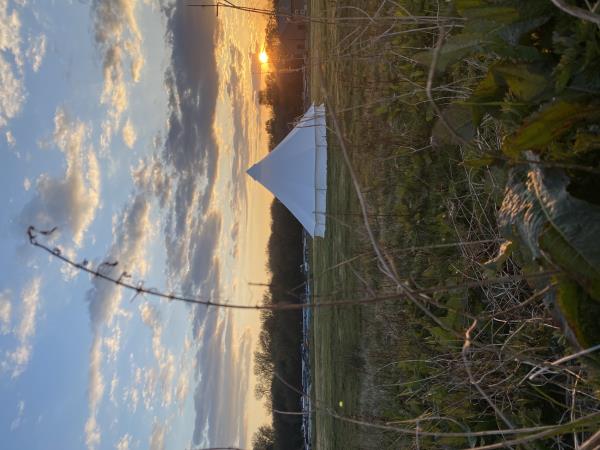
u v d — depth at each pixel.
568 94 1.34
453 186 3.95
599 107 1.29
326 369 9.29
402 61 4.52
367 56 3.94
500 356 2.06
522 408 2.14
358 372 6.17
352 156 5.77
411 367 3.73
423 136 4.71
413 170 4.69
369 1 4.52
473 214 3.28
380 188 5.22
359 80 5.95
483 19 1.49
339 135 1.10
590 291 1.08
